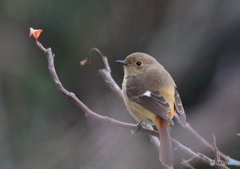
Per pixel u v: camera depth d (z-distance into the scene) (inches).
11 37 523.2
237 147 467.2
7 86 511.5
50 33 525.7
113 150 474.0
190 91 523.8
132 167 464.1
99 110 506.6
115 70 546.0
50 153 482.0
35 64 521.3
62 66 527.5
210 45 531.5
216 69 522.0
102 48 541.6
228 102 489.7
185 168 444.1
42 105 508.1
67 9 526.6
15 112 502.9
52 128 498.3
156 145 278.1
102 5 538.0
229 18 525.7
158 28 550.0
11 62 518.0
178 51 538.6
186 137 467.5
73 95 245.3
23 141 488.7
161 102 285.1
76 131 494.0
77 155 478.6
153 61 320.5
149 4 546.0
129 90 301.3
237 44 522.9
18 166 475.8
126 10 544.7
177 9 544.7
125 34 549.0
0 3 522.0
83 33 533.6
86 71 530.9
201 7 535.5
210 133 477.4
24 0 522.3
